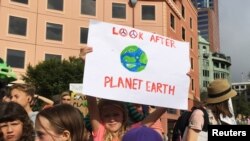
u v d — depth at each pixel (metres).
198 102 3.88
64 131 2.60
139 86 3.79
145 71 3.84
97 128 3.63
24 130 3.12
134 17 39.97
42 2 35.88
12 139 3.07
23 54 33.91
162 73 3.93
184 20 48.91
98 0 39.03
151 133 2.10
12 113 3.06
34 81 30.80
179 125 4.46
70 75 30.62
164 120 35.75
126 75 3.74
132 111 4.43
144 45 3.89
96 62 3.66
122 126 3.62
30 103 4.62
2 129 3.07
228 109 3.95
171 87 3.95
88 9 38.41
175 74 3.99
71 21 37.25
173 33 43.25
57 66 31.08
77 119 2.66
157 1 40.34
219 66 118.19
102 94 3.62
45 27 35.69
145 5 40.28
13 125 3.07
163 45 3.99
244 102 67.12
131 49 3.80
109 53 3.73
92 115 3.70
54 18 36.34
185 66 4.07
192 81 51.16
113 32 3.77
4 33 33.06
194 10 55.06
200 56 112.50
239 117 9.60
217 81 3.98
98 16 38.78
